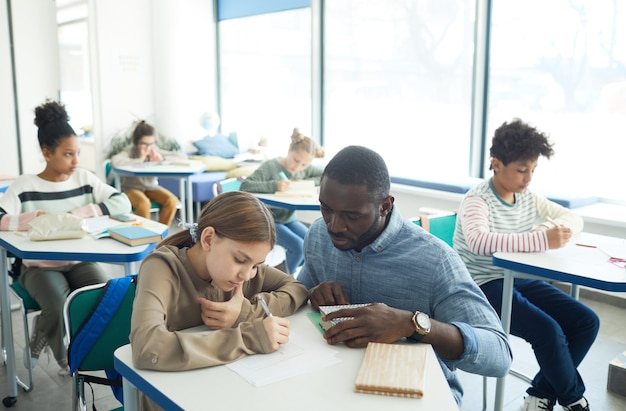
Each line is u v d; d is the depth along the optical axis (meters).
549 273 2.00
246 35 6.54
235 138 6.76
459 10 4.72
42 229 2.30
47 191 2.62
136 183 4.91
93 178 2.76
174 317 1.38
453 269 1.40
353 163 1.32
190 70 6.64
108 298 1.56
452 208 4.55
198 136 6.81
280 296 1.49
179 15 6.32
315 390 1.08
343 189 1.32
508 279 2.12
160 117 6.43
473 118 4.71
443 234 2.50
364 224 1.36
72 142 2.59
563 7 4.12
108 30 6.00
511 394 2.54
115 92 6.12
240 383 1.11
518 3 4.36
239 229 1.30
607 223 3.63
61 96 5.63
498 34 4.52
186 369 1.15
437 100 4.98
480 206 2.34
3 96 5.27
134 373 1.16
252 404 1.03
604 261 2.12
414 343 1.27
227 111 6.95
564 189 4.29
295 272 3.43
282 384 1.10
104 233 2.36
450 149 4.96
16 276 2.48
